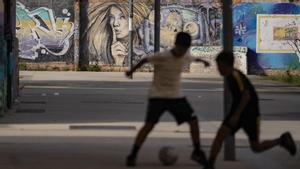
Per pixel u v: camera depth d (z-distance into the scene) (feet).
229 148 73.15
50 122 108.78
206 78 246.47
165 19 290.35
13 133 95.04
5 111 118.73
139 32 288.30
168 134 97.35
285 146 65.62
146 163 70.08
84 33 287.48
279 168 70.23
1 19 109.60
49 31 287.07
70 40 287.07
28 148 79.92
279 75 277.03
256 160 74.95
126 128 102.78
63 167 67.05
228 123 62.85
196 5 289.94
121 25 287.48
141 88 188.34
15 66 137.28
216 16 289.33
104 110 129.08
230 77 62.75
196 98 161.07
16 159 71.51
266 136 98.73
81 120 112.47
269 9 292.61
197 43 289.53
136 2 287.28
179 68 66.39
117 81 217.97
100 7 287.07
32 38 286.87
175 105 66.49
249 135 64.34
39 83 201.36
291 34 293.43
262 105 148.87
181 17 290.35
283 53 293.02
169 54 65.98
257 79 257.14
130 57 243.19
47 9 286.87
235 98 62.85
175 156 69.10
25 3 286.05
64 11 287.07
